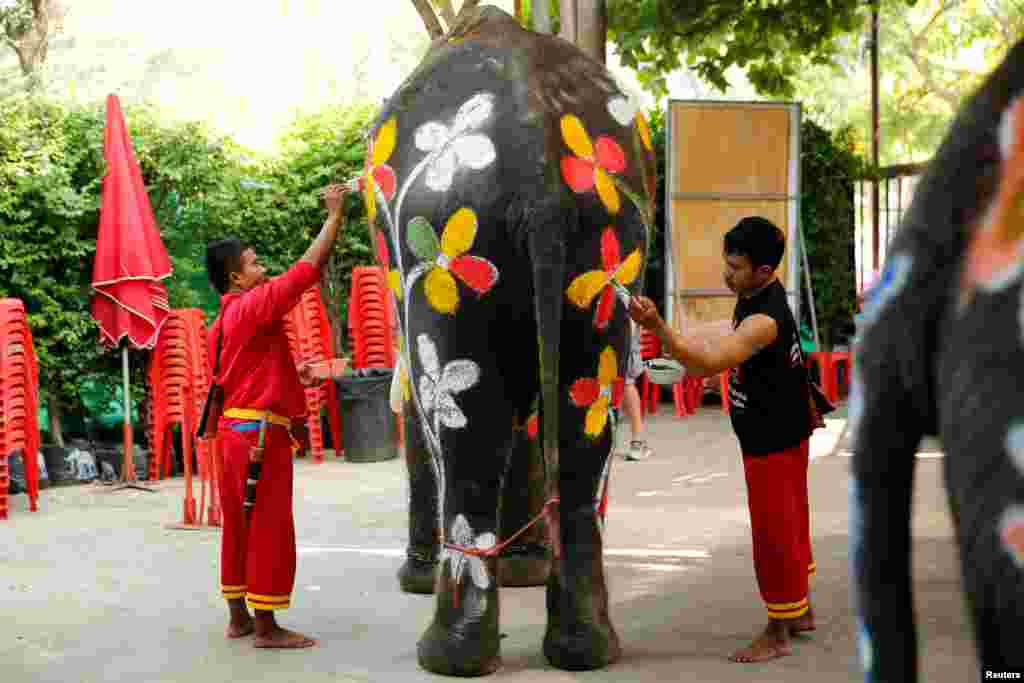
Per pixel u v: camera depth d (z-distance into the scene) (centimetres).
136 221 859
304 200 1064
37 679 421
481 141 384
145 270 852
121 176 868
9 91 947
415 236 393
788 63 1300
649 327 384
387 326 1016
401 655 443
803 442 429
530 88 388
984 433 125
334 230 466
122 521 732
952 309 134
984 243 132
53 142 916
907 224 144
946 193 139
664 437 1044
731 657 425
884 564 147
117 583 568
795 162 1276
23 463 858
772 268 428
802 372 429
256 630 458
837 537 628
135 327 862
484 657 407
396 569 590
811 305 1277
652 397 1262
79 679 421
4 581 572
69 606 524
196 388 876
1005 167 134
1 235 884
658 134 1342
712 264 1275
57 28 1129
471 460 401
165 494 840
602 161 398
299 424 484
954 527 133
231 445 455
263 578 451
